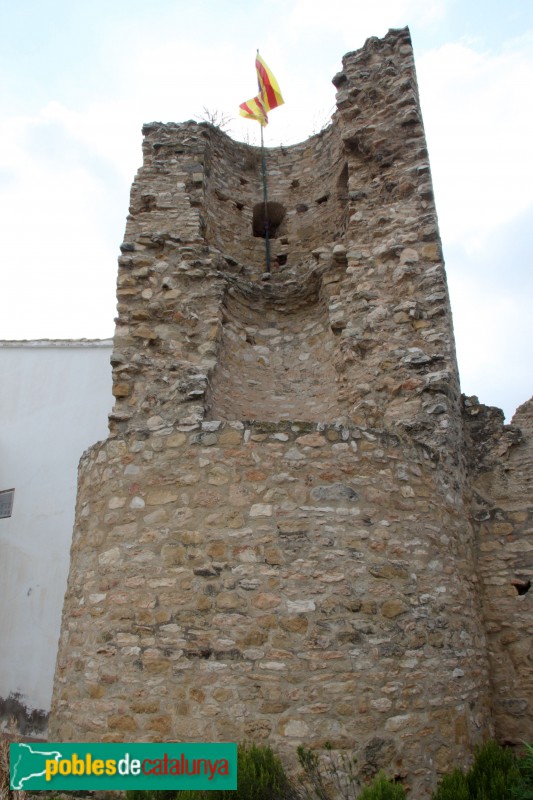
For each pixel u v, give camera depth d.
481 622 6.87
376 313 8.37
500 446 7.78
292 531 5.39
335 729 4.87
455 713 5.56
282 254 11.07
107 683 5.31
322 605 5.19
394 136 9.54
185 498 5.63
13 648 9.62
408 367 7.79
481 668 6.42
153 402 8.00
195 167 10.30
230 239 10.98
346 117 10.05
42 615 9.51
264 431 5.72
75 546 6.32
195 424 5.86
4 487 10.86
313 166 11.54
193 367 8.29
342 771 4.75
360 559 5.42
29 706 9.02
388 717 5.04
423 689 5.34
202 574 5.34
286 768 4.74
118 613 5.48
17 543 10.30
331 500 5.53
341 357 8.37
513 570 7.19
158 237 9.31
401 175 9.22
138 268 9.14
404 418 7.54
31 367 11.52
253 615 5.16
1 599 10.08
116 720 5.15
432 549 5.97
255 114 12.22
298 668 5.00
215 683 5.02
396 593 5.48
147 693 5.13
